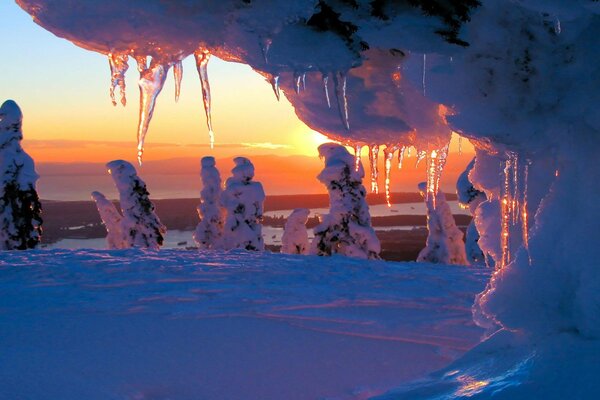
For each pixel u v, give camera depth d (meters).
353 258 17.98
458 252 29.78
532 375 4.68
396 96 5.60
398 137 5.74
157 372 6.86
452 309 10.41
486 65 5.04
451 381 5.31
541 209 5.54
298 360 7.37
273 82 4.54
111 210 30.70
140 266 15.12
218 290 12.05
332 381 6.61
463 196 27.00
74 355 7.46
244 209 28.91
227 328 8.93
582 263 5.14
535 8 4.15
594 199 5.23
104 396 6.07
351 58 4.58
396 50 5.38
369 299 11.26
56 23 4.04
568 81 5.11
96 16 4.02
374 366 7.14
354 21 4.50
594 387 4.33
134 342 8.11
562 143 5.31
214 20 4.16
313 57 4.51
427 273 14.78
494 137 5.25
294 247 29.03
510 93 5.11
